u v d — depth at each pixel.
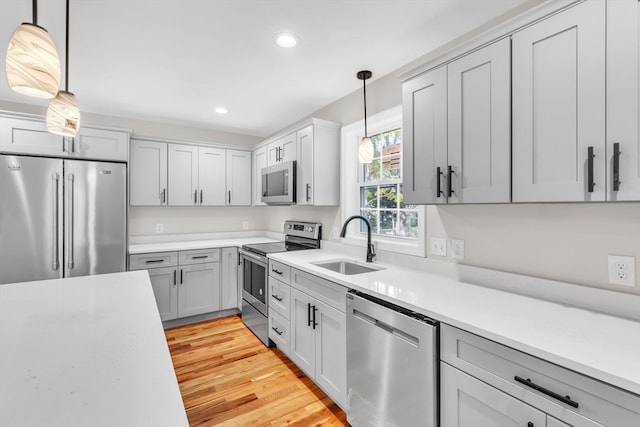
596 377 0.81
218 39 1.90
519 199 1.26
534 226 1.51
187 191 3.64
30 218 2.56
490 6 1.60
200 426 1.77
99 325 1.10
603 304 1.27
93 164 2.81
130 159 3.31
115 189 2.91
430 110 1.63
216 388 2.13
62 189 2.68
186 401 1.99
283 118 3.53
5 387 0.71
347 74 2.38
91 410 0.63
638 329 1.07
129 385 0.73
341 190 2.85
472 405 1.11
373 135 2.63
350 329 1.69
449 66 1.53
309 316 2.11
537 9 1.18
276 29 1.80
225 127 3.94
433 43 1.96
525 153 1.24
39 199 2.59
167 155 3.53
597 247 1.31
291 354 2.37
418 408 1.29
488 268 1.70
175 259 3.22
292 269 2.35
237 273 3.57
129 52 2.05
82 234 2.76
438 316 1.23
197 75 2.40
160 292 3.14
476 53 1.41
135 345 0.94
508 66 1.30
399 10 1.64
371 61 2.18
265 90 2.69
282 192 3.12
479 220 1.74
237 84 2.56
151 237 3.67
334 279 1.84
